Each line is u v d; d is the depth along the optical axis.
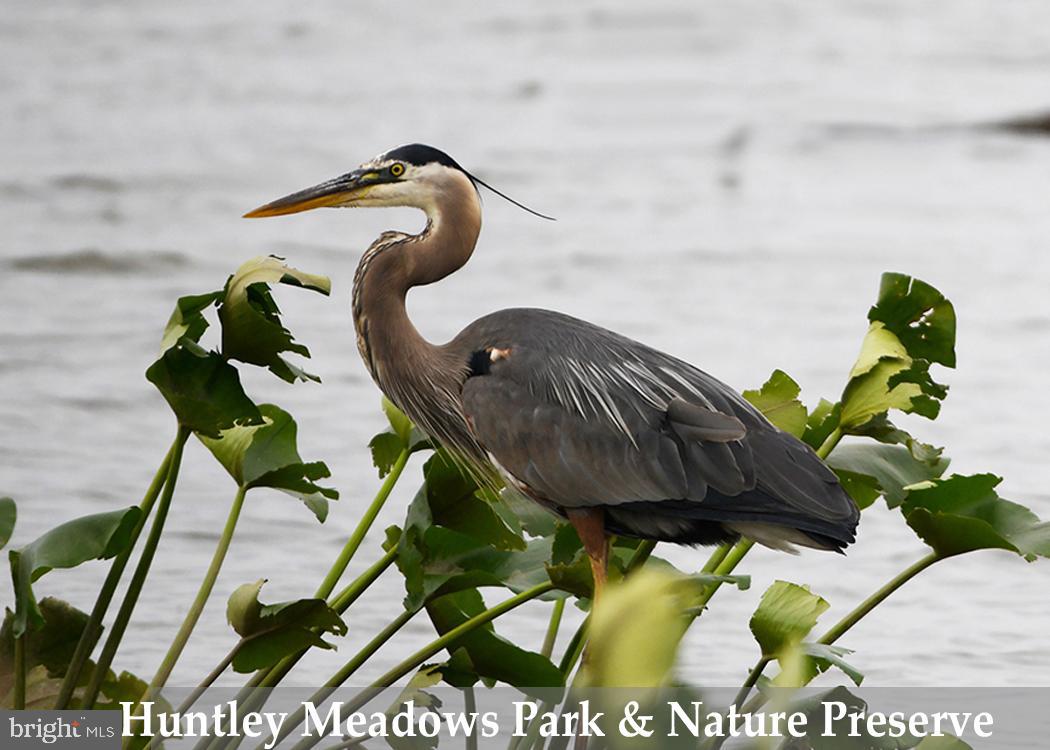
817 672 7.48
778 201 32.25
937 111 44.12
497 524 7.75
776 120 42.28
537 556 7.89
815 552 13.30
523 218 29.44
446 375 8.61
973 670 10.71
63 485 14.03
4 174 30.27
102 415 16.34
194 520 13.27
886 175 35.78
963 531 7.41
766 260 26.23
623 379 8.21
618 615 6.22
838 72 50.53
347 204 8.70
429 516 7.75
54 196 28.80
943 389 8.13
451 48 52.91
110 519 7.01
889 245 27.83
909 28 60.56
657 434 8.05
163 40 50.94
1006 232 29.34
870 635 11.38
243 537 12.91
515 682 7.54
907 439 8.06
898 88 47.78
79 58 46.69
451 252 8.70
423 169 8.70
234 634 10.88
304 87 44.03
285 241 26.05
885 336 7.98
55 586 11.59
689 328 21.11
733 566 8.33
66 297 21.67
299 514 13.54
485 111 41.88
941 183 34.91
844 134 40.81
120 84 42.66
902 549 13.40
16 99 39.47
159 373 7.04
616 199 31.73
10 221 26.41
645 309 22.20
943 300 8.19
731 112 43.09
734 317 21.91
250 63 47.62
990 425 16.83
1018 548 7.50
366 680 10.21
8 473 14.28
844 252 27.12
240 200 29.39
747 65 51.53
